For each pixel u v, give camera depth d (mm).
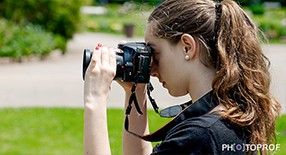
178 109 2145
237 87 1765
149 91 2170
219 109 1739
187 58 1806
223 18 1801
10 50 17188
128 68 1870
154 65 1896
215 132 1678
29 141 6977
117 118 8133
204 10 1809
